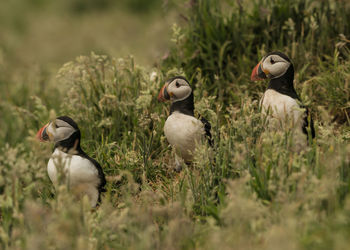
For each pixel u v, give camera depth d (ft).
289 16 30.73
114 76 28.71
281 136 18.74
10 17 79.56
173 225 16.81
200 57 30.96
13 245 16.79
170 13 33.30
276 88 22.49
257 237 15.47
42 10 83.51
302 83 27.96
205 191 20.13
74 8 83.61
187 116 22.79
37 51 61.77
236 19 31.12
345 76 26.73
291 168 18.31
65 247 15.39
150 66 32.27
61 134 20.81
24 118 33.22
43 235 16.51
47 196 22.41
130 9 80.18
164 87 23.18
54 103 34.71
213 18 31.71
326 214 16.74
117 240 17.78
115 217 17.24
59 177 17.80
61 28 72.79
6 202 18.02
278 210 16.75
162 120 26.18
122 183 23.11
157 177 24.27
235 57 31.32
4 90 38.93
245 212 15.42
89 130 27.43
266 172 18.30
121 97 27.89
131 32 65.77
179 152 23.24
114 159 24.47
